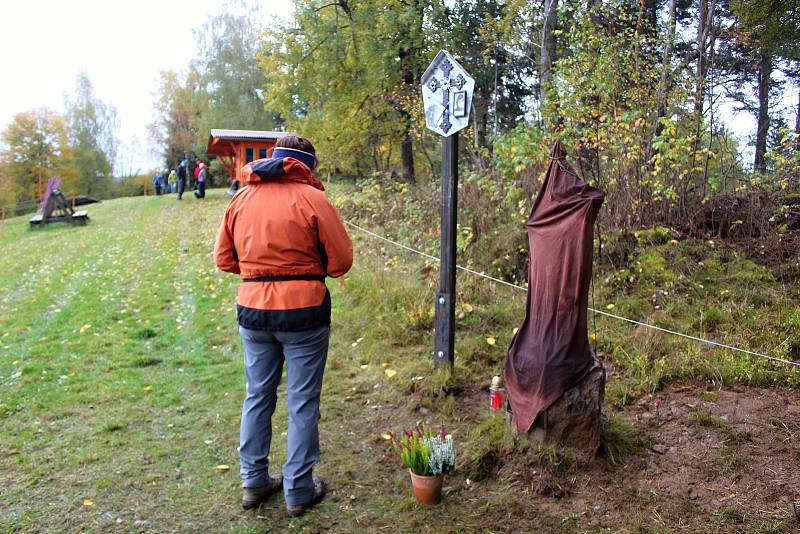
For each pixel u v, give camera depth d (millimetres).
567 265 3217
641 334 4758
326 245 2789
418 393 4246
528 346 3367
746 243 6152
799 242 5859
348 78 15516
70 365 5227
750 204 6258
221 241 2953
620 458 3271
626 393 3965
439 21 15047
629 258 6113
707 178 6680
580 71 6953
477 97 15906
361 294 6621
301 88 15859
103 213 20531
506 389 3500
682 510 2861
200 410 4211
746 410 3695
